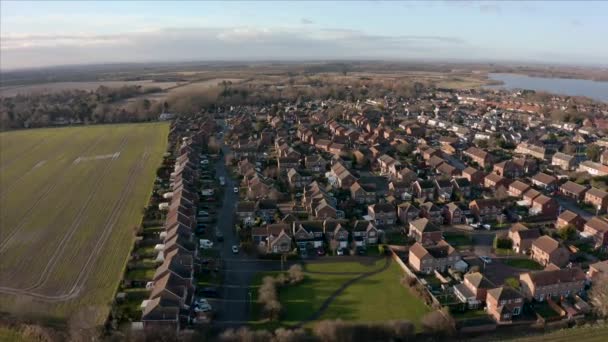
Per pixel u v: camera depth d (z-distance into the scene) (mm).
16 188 177500
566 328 90500
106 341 84312
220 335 86438
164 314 89000
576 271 101812
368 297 102000
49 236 134125
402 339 86938
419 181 165500
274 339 84812
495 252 122812
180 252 112375
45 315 94438
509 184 167375
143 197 165375
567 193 163750
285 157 197875
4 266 116312
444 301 98812
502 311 91750
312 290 105250
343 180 171000
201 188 173125
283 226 129000
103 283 107812
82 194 169625
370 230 128500
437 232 126438
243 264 118125
